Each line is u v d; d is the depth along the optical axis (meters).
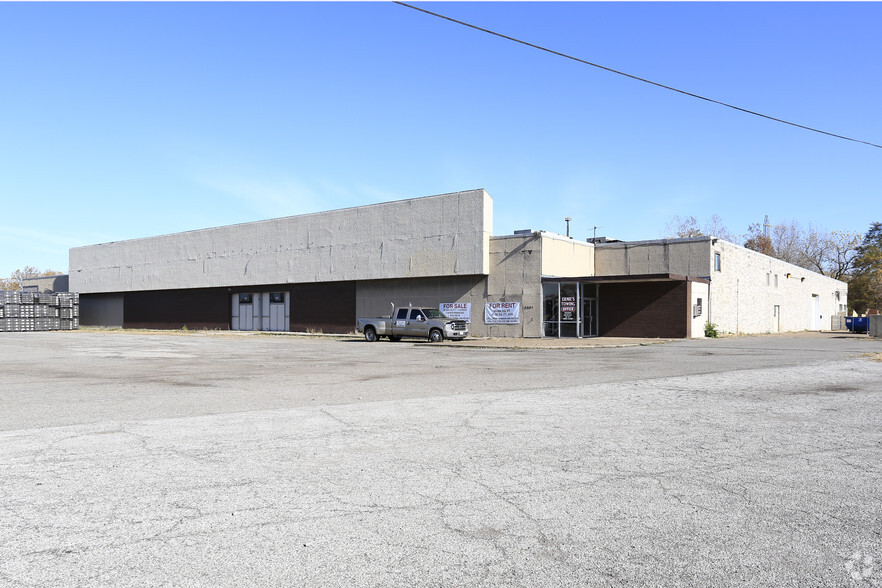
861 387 12.02
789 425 8.05
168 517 4.49
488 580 3.52
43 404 9.89
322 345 28.53
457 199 34.41
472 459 6.21
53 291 65.12
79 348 26.36
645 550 3.96
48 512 4.58
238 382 13.10
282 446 6.78
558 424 8.07
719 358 19.64
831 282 63.09
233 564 3.70
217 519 4.45
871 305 80.62
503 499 4.94
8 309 50.44
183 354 22.38
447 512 4.62
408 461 6.13
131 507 4.70
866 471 5.83
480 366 17.06
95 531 4.21
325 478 5.51
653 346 26.28
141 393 11.28
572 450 6.61
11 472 5.68
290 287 43.84
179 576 3.53
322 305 41.81
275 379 13.71
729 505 4.84
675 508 4.75
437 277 35.75
